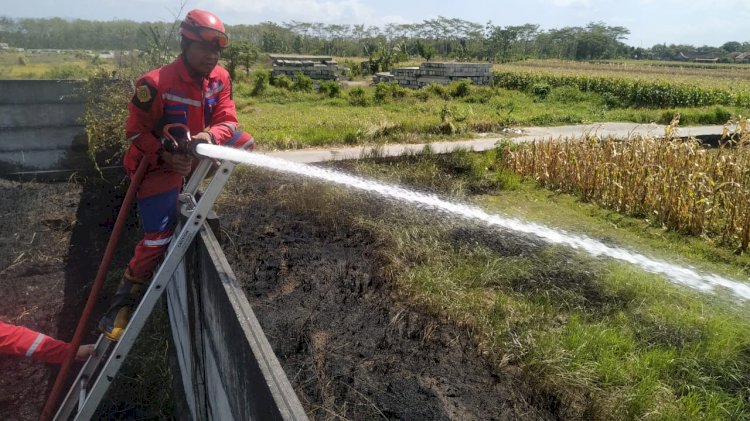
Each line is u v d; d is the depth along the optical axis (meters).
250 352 1.59
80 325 2.64
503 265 4.64
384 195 6.45
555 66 51.81
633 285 4.49
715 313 4.14
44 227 5.83
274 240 5.00
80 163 7.28
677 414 2.92
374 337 3.50
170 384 3.41
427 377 3.13
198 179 2.76
